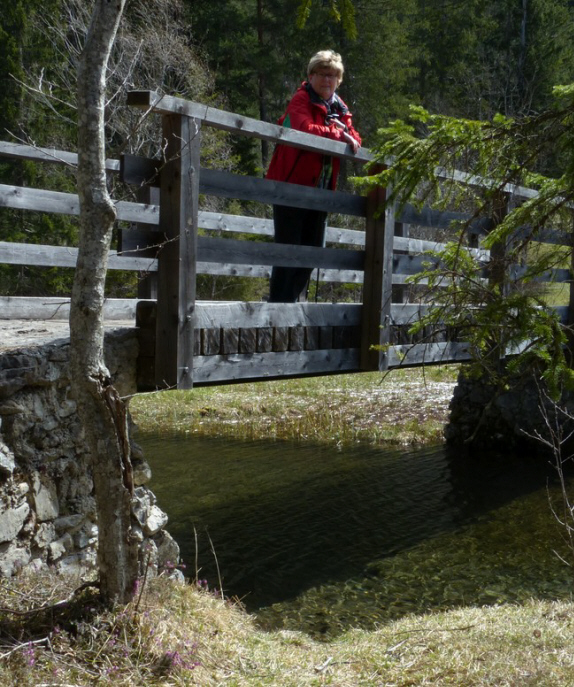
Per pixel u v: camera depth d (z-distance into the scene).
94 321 3.54
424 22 34.41
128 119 15.17
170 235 4.73
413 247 7.80
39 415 4.33
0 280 20.16
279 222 6.38
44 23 20.83
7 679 3.24
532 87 31.03
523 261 5.86
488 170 5.41
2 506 4.06
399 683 3.72
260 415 14.27
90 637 3.59
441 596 6.02
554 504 8.76
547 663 3.79
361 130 30.31
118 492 3.70
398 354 6.52
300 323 5.70
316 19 27.00
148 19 18.39
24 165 22.66
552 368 4.93
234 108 31.06
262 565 6.77
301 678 3.82
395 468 10.55
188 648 3.80
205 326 4.98
